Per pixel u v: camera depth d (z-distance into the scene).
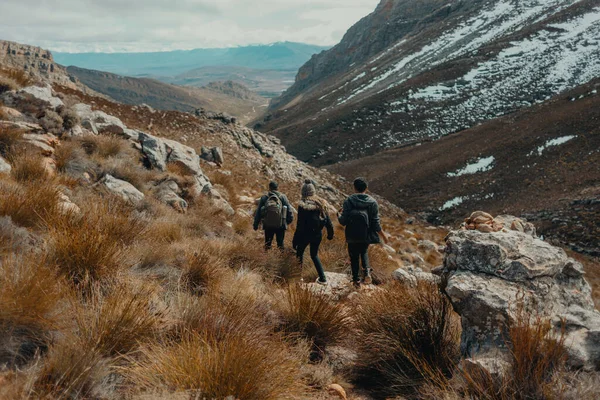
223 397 2.38
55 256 3.48
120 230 4.88
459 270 3.63
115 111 24.22
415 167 104.31
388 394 3.27
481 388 2.67
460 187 87.38
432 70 178.62
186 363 2.56
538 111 111.19
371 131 145.62
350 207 6.04
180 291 3.96
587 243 46.66
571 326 2.99
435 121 140.75
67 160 7.68
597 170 70.56
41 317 2.48
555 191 69.69
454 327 3.97
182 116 29.48
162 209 7.79
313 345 3.94
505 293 3.17
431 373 3.08
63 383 2.18
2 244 3.33
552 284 3.40
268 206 7.04
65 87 24.38
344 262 8.27
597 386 2.43
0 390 1.94
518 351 2.71
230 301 3.86
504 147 96.44
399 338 3.59
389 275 8.12
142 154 10.95
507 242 3.63
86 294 3.18
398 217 36.28
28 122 8.52
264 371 2.65
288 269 6.45
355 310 4.41
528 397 2.54
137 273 4.04
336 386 3.18
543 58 159.38
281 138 162.62
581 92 108.75
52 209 4.45
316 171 38.47
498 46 180.75
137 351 2.70
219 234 8.23
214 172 16.83
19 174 5.90
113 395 2.29
